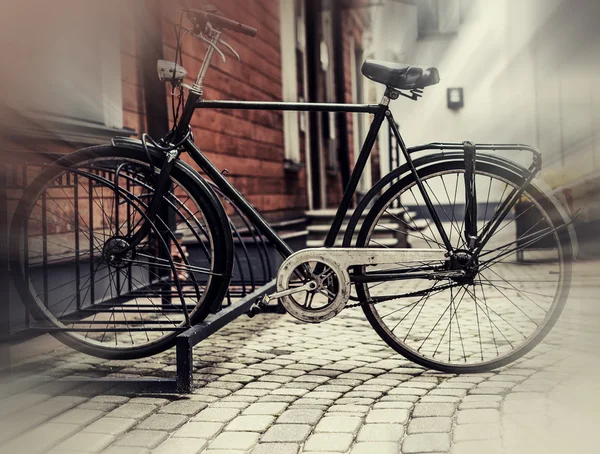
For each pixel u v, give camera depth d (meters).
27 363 3.56
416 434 2.45
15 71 3.79
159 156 3.31
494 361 3.29
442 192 13.80
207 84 7.14
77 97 4.63
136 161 3.33
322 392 3.05
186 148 3.38
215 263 3.33
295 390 3.09
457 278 3.30
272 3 9.93
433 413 2.68
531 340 3.29
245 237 6.85
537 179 3.30
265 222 3.40
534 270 7.17
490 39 14.66
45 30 4.15
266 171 9.23
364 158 3.35
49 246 4.16
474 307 5.32
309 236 10.02
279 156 9.91
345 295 3.26
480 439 2.36
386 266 3.73
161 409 2.83
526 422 2.51
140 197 3.80
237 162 8.02
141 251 3.37
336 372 3.41
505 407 2.70
